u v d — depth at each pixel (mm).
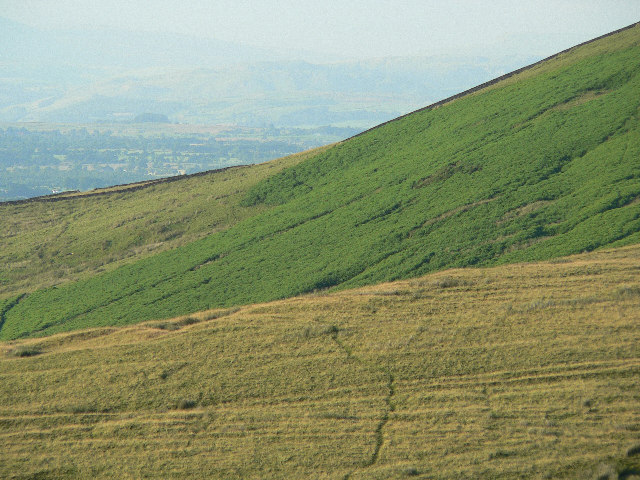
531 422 48781
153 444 49812
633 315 63500
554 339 60562
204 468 46562
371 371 58531
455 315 68938
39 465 47906
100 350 67375
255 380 58312
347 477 44594
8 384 60531
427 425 49875
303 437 49562
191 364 62156
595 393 51281
